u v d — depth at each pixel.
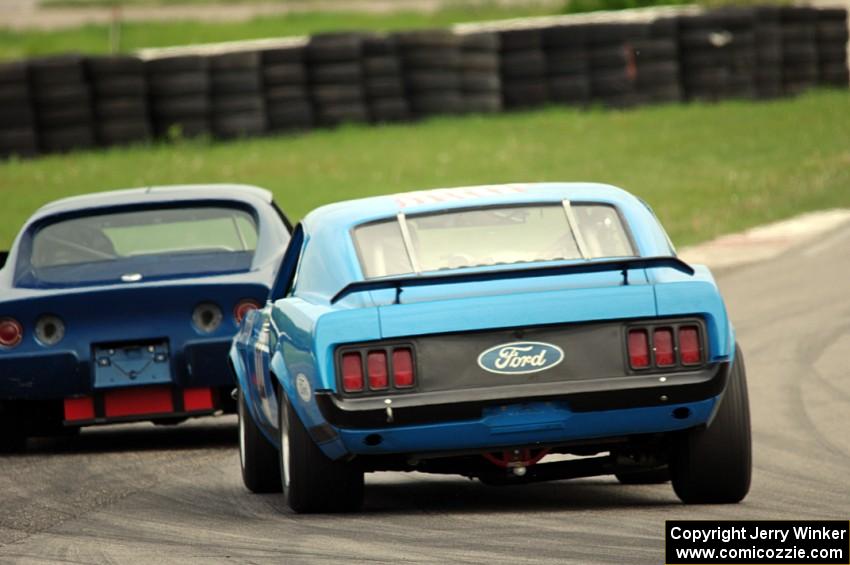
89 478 31.64
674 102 118.00
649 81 117.25
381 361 21.97
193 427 41.09
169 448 36.28
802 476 27.61
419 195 26.17
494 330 21.97
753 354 44.09
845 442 31.58
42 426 36.81
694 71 118.44
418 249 23.86
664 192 83.88
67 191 90.19
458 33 113.94
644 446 24.08
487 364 21.97
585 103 116.38
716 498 24.16
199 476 31.25
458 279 21.70
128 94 105.38
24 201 87.50
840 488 25.94
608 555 19.47
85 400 34.78
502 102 115.69
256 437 28.27
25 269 35.59
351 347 22.02
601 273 22.70
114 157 102.06
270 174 94.12
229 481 30.41
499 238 24.02
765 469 28.64
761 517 22.47
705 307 22.20
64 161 101.62
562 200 24.80
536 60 115.75
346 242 24.38
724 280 58.41
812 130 104.38
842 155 93.69
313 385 22.25
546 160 96.06
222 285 34.38
